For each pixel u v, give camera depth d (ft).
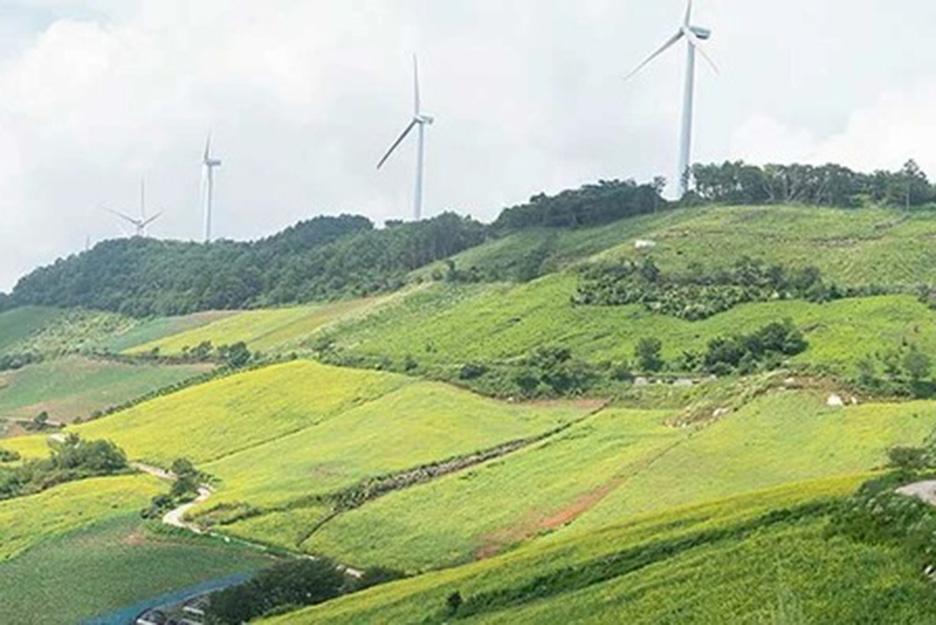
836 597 225.15
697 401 588.09
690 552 280.31
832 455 450.71
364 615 315.37
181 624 394.73
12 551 500.74
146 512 554.87
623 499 449.48
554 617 267.18
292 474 583.58
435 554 448.24
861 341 618.85
